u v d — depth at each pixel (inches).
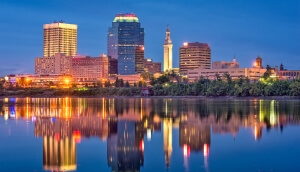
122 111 7706.7
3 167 2861.7
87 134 4397.1
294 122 5236.2
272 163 2901.1
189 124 5201.8
